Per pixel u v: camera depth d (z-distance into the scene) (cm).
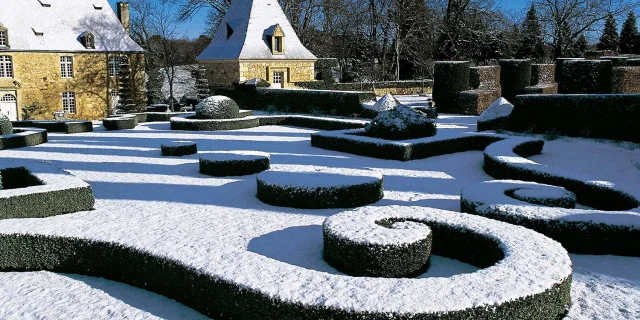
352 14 4828
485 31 4591
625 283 559
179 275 546
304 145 1658
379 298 433
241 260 538
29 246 661
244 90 2978
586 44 5056
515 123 1617
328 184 887
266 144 1694
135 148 1636
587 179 898
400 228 616
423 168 1230
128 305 555
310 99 2603
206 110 2239
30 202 800
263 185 918
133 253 597
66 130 2145
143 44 4941
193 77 4925
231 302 488
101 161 1392
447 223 643
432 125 1473
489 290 443
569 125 1495
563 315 482
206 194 989
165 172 1221
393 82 4219
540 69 2991
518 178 1011
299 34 4578
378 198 927
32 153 1568
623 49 5584
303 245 689
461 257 634
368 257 566
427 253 596
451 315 414
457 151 1445
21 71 3275
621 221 645
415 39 4553
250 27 3428
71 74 3506
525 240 564
